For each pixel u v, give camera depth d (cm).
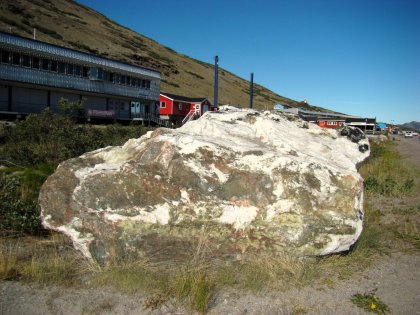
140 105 4197
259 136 585
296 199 451
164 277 429
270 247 450
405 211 815
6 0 6391
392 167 1483
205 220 447
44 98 3122
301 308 386
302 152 542
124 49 7750
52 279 435
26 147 1236
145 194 454
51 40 5441
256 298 403
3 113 2667
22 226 580
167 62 8981
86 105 3516
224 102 7456
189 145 479
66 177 490
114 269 439
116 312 378
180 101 4562
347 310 385
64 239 540
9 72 2780
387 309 387
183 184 455
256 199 452
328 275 454
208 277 428
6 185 718
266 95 11275
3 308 379
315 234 446
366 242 543
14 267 455
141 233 448
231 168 466
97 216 456
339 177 477
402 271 482
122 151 531
